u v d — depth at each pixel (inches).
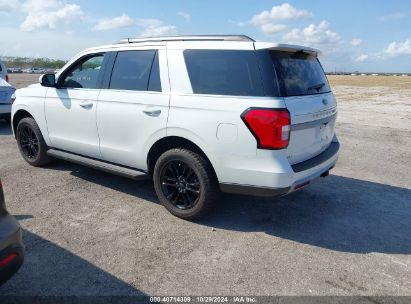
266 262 128.9
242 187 141.5
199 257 131.2
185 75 152.3
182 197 160.6
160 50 161.6
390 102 751.7
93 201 178.2
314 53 160.9
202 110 143.9
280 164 133.8
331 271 124.2
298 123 137.6
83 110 185.8
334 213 171.3
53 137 207.2
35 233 145.3
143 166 169.9
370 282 118.6
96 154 188.2
